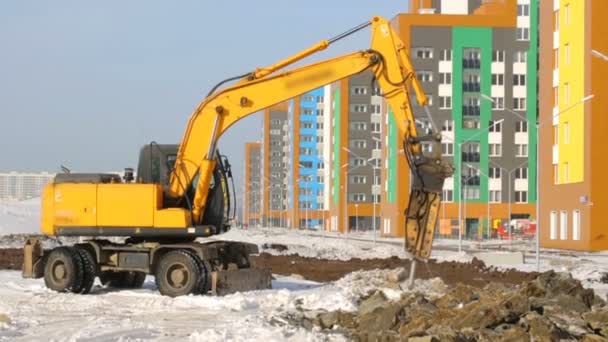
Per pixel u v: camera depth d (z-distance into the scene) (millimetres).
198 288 21406
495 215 103312
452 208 102812
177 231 21875
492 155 103500
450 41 102000
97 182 22656
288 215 177375
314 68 21719
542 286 17844
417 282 23828
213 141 22172
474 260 39156
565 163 64500
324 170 158875
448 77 102000
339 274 32969
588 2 60500
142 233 22016
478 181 103125
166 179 22750
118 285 24516
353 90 134000
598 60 59781
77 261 22469
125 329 16000
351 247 58594
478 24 102250
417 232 19109
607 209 59500
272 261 41312
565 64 64438
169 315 18625
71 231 22297
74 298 21359
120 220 22125
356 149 133625
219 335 14781
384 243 74625
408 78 20828
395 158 99125
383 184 106750
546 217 67188
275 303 20328
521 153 103625
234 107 22141
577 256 51750
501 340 13664
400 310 16500
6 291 22672
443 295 19031
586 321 15695
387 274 24391
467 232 103250
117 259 22422
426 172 19172
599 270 34656
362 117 133750
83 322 17438
